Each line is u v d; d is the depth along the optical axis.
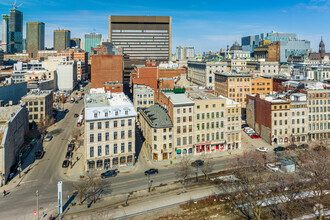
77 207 65.25
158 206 65.62
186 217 60.78
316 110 115.56
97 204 66.69
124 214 62.19
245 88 168.25
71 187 75.38
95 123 85.06
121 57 191.00
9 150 81.81
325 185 67.56
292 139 113.81
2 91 132.88
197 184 77.25
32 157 97.06
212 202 66.94
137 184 77.56
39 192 72.44
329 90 116.12
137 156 99.50
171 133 97.12
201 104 100.06
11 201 67.62
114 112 87.19
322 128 116.69
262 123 119.62
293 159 94.31
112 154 88.06
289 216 59.66
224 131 104.31
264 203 65.38
